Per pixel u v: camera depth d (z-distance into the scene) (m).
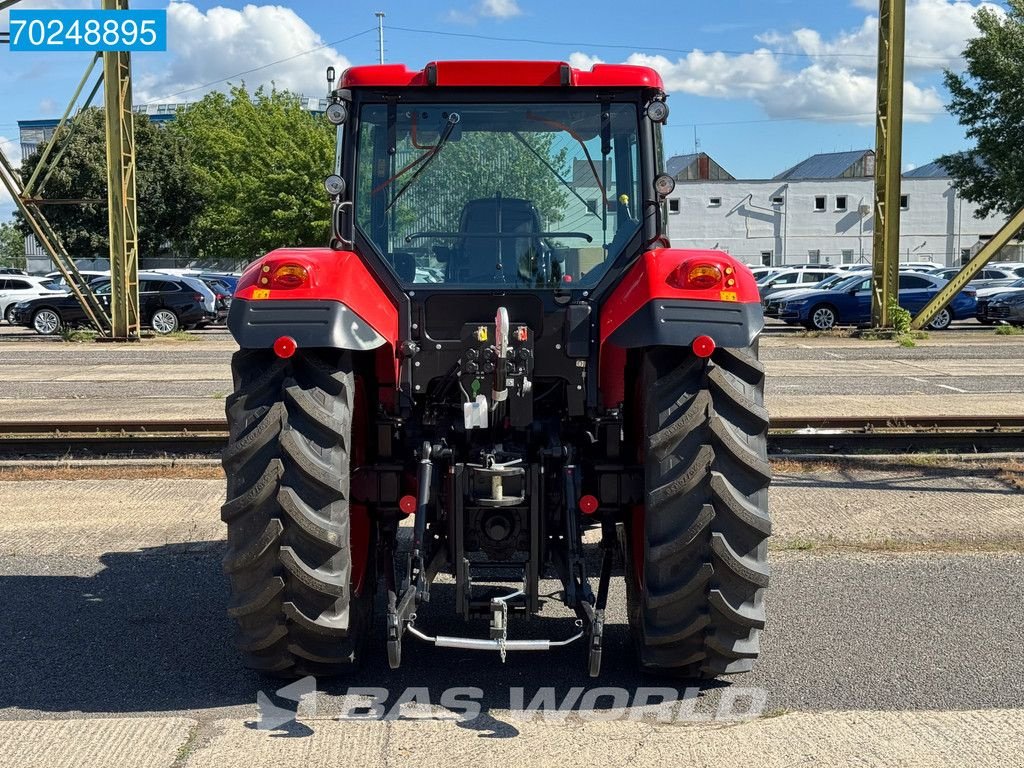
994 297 26.31
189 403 12.26
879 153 22.34
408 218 4.46
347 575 3.99
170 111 85.81
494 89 4.43
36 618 5.09
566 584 4.04
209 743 3.74
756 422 3.97
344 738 3.79
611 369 4.38
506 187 4.46
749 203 56.91
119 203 22.62
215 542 6.43
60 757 3.62
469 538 4.17
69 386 14.13
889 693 4.18
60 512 7.17
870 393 12.89
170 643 4.77
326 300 3.92
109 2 20.62
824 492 7.65
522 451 4.32
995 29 36.38
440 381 4.45
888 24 21.53
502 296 4.38
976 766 3.54
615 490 4.38
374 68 4.42
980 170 38.31
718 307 3.91
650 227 4.43
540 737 3.81
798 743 3.73
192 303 26.89
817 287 30.12
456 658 4.61
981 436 9.06
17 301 29.45
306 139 46.78
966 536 6.45
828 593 5.40
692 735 3.81
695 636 4.05
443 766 3.57
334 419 3.93
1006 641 4.73
